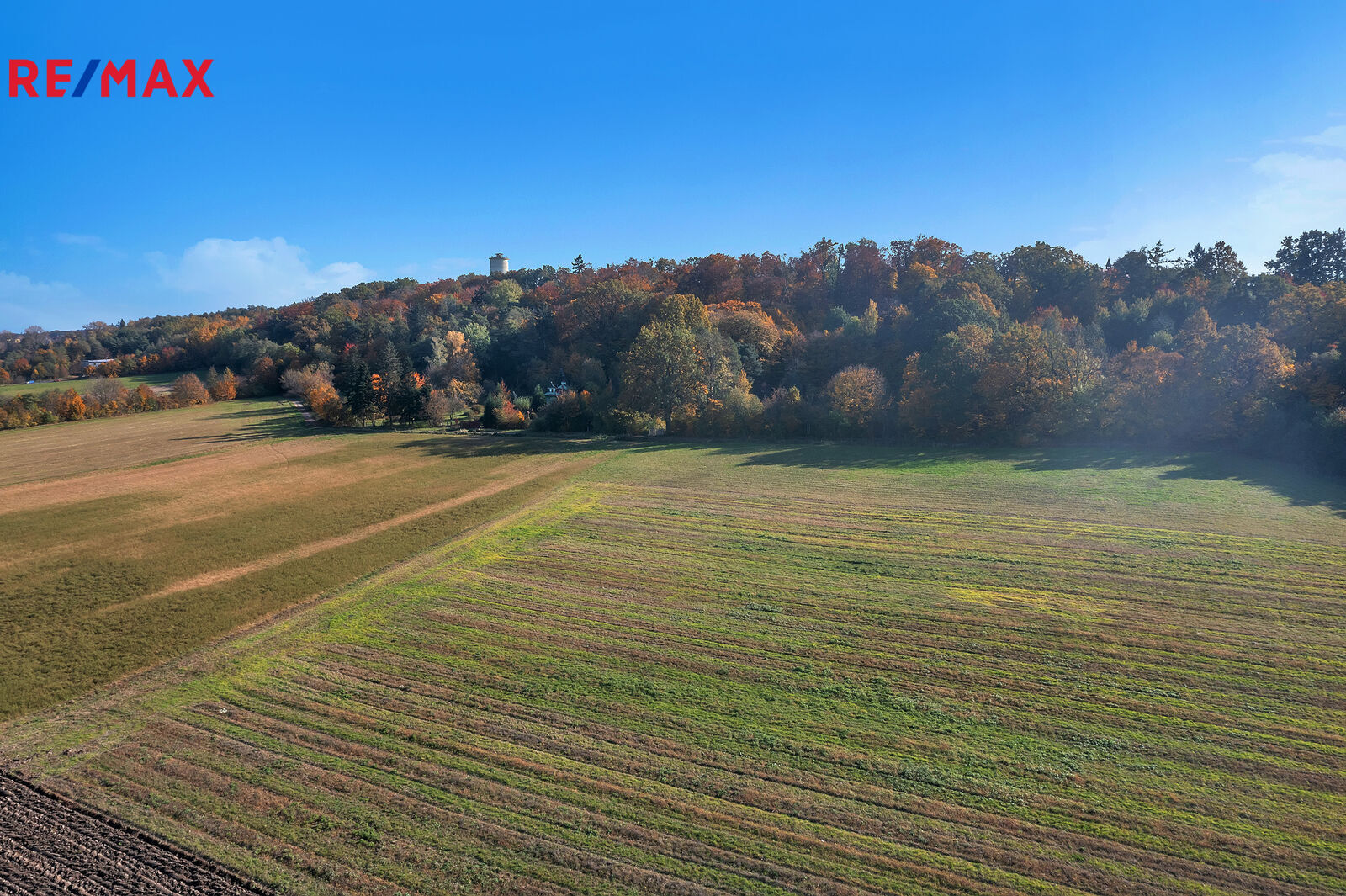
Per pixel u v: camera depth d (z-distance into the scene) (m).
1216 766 16.00
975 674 20.44
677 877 13.06
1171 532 32.16
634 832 14.21
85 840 14.12
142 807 15.10
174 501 43.09
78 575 29.98
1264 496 37.00
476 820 14.57
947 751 16.78
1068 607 24.77
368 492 45.66
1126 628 23.00
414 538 35.28
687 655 21.94
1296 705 18.30
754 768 16.25
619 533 35.50
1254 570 27.17
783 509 39.34
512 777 15.99
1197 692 19.08
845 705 18.91
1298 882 12.68
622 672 20.91
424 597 27.20
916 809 14.82
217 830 14.36
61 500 43.59
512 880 12.98
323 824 14.43
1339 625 22.58
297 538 35.22
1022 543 31.72
